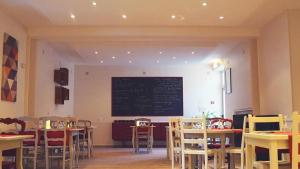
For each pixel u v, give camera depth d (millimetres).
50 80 9945
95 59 12016
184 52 10742
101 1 6430
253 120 3949
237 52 9773
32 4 6551
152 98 13445
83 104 13305
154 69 13594
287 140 2928
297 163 2846
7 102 6984
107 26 8180
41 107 8984
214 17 7488
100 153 10242
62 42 9125
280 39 7219
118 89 13438
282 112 7086
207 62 12852
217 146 5605
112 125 13016
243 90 9164
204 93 13516
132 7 6797
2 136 3850
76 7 6762
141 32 8203
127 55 11219
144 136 11000
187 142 5160
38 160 7375
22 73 7938
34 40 8438
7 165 4461
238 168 6281
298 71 6723
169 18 7555
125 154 9922
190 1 6477
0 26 6719
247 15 7332
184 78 13602
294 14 6879
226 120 6469
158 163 7746
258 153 4438
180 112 13438
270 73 7766
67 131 6516
